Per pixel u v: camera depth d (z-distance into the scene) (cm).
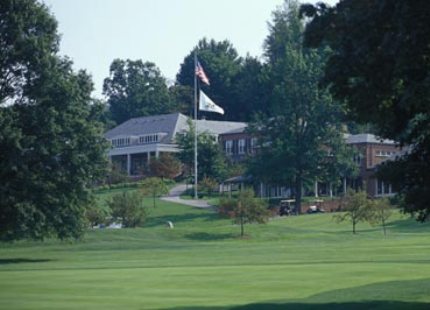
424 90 2338
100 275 4778
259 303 3234
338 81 2703
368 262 5353
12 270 5497
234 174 16838
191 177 17225
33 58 7825
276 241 9344
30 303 3412
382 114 2783
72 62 8150
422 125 2800
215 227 11194
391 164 2862
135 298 3562
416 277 4222
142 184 15425
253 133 15038
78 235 7875
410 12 2292
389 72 2556
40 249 8388
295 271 4741
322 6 2750
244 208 10394
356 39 2545
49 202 7619
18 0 7906
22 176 7538
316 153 14438
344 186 16425
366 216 10738
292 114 14450
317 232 10725
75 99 7931
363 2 2550
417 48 2328
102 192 16362
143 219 11519
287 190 17050
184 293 3738
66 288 4038
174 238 9762
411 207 2825
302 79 14312
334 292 3531
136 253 7450
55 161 7738
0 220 7606
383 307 2998
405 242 8294
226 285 4050
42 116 7669
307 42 2741
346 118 2964
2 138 7369
